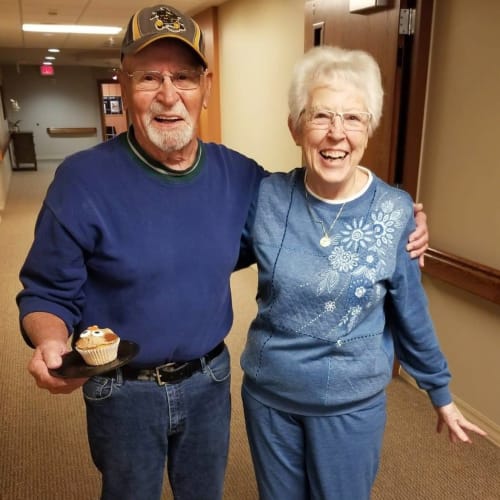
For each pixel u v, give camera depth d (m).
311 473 1.28
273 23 3.89
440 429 1.37
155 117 1.14
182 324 1.21
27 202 7.79
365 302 1.14
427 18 2.32
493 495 1.98
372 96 1.11
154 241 1.15
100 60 11.49
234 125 4.97
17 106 13.59
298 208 1.19
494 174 2.12
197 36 1.17
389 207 1.16
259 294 1.28
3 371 2.93
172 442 1.35
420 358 1.28
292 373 1.19
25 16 5.49
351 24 2.73
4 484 2.04
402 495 1.98
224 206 1.26
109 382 1.21
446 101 2.33
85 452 2.23
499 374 2.24
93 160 1.16
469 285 2.24
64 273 1.12
